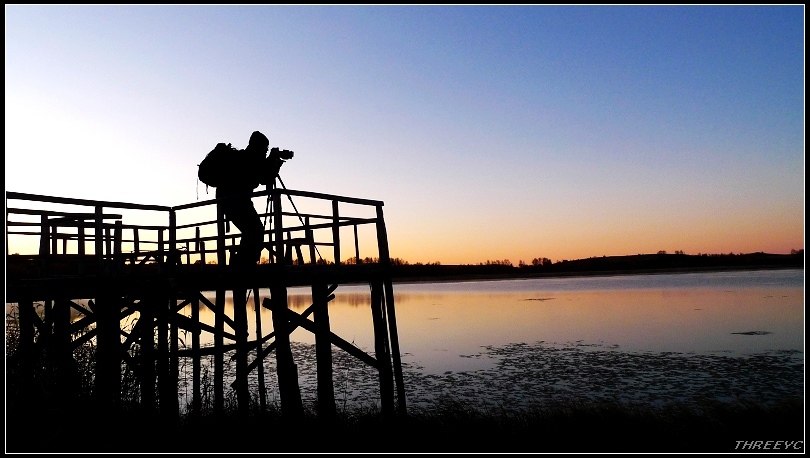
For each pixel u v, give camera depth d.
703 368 18.31
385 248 10.52
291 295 110.62
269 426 8.98
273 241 8.72
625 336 26.53
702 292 58.81
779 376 16.64
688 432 9.17
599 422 9.59
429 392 15.93
